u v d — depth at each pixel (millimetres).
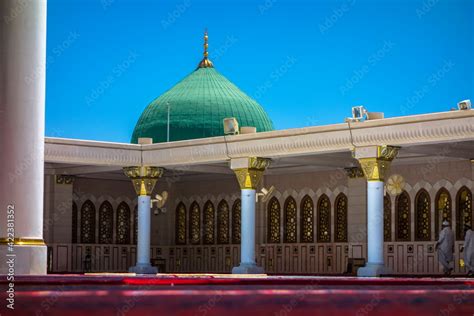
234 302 6059
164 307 5828
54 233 26688
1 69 9617
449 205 23078
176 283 6543
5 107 9570
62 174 26781
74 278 7031
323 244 25609
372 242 19844
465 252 20750
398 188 23594
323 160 23641
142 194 24359
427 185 23578
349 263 24234
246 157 22156
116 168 25078
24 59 9656
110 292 5793
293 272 26219
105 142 23641
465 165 22797
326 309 6344
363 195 24312
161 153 23891
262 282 6938
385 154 19812
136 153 24125
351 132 20078
